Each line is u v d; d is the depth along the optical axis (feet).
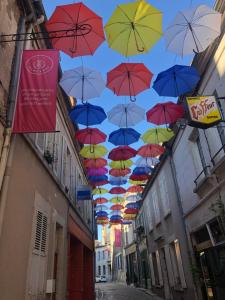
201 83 32.83
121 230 144.77
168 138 34.24
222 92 28.17
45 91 19.30
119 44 20.06
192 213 38.81
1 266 16.87
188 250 40.16
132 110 29.86
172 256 50.47
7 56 19.90
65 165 38.45
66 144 40.11
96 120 29.94
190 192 39.40
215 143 30.89
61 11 19.25
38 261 23.38
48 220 26.99
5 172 17.99
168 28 20.58
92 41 20.47
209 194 31.96
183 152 41.83
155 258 69.05
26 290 20.30
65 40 20.47
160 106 27.61
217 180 30.12
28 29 23.85
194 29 20.54
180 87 24.40
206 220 33.73
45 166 26.37
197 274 36.22
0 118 17.90
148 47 20.16
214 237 32.68
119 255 152.15
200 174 34.60
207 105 23.48
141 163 43.27
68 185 40.04
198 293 36.68
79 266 46.09
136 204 78.69
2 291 16.80
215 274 29.94
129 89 23.80
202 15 20.21
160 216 58.34
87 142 33.99
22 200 20.74
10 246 18.22
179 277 47.55
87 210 62.23
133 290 86.58
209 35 20.76
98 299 69.72
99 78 25.41
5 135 18.17
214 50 29.22
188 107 23.39
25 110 18.81
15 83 19.95
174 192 47.09
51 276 26.43
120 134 33.06
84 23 19.58
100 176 48.11
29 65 20.13
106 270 193.77
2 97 18.57
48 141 29.78
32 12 23.82
